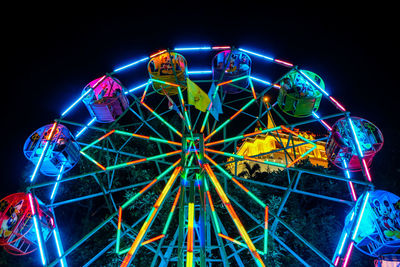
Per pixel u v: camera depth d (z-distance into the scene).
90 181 13.58
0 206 7.92
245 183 14.32
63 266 8.16
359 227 7.87
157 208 7.14
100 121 10.60
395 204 7.47
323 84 10.04
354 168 9.27
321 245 13.23
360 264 12.53
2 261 11.66
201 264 6.67
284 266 12.73
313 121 9.52
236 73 10.61
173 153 8.89
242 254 12.08
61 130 9.16
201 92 8.72
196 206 9.09
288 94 9.95
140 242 6.66
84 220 13.42
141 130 15.20
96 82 10.02
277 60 9.88
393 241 7.18
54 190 9.15
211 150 9.19
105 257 12.30
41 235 7.40
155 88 10.80
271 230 8.98
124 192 13.91
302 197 15.47
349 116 8.80
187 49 10.22
